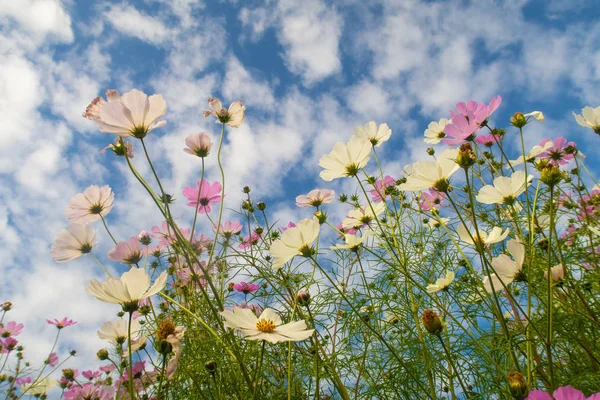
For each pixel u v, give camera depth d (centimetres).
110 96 36
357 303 51
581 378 35
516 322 41
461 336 44
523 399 25
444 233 58
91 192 47
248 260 57
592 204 54
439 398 45
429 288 42
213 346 41
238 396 38
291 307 51
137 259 43
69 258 44
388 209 56
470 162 31
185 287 52
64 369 84
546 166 29
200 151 44
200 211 56
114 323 42
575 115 51
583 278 40
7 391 94
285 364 46
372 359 50
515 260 33
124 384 45
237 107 48
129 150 39
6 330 103
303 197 61
